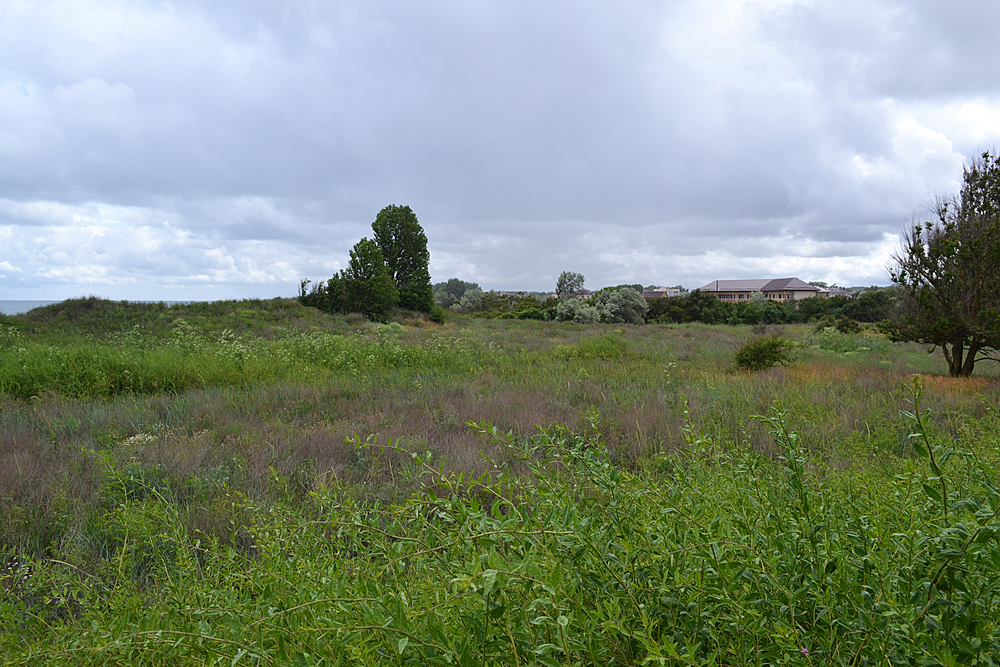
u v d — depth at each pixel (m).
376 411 7.53
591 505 1.51
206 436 6.12
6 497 3.92
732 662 1.25
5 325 21.53
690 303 51.41
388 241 49.84
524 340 24.73
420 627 1.17
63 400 8.44
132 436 6.55
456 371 12.29
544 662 1.01
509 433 1.82
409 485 4.14
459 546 1.35
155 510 2.47
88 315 25.62
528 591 1.10
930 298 11.71
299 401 8.37
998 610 1.10
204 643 1.30
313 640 1.24
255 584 1.69
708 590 1.25
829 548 1.34
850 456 3.78
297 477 4.50
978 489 1.21
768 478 1.71
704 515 1.64
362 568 1.83
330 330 27.36
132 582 2.31
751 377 11.08
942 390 8.58
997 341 10.83
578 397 8.90
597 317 45.28
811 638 1.22
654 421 6.52
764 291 102.06
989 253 10.87
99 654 1.40
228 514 3.52
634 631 1.12
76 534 3.38
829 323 31.03
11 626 1.79
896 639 1.08
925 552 1.20
